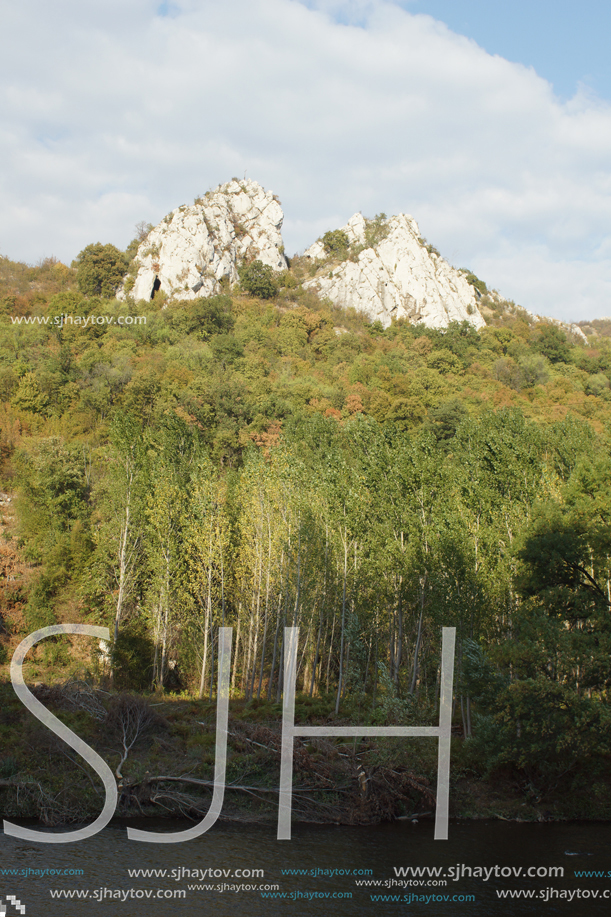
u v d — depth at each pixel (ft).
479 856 82.43
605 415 372.38
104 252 617.21
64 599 178.60
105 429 289.94
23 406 301.43
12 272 606.96
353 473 156.04
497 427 215.51
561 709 96.32
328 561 149.59
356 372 440.04
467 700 121.08
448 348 573.33
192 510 162.40
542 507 120.78
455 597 121.70
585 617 109.29
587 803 99.81
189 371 377.50
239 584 159.12
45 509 205.98
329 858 80.48
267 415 320.50
